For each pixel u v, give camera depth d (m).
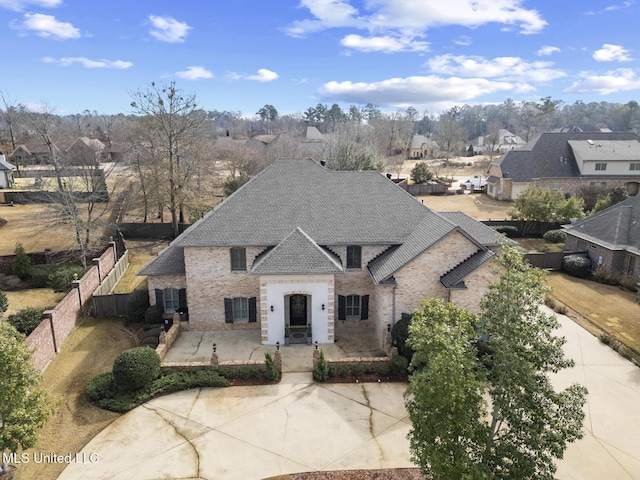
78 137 87.81
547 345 11.80
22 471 15.98
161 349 23.28
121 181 57.78
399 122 143.00
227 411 19.48
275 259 24.20
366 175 30.33
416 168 81.38
